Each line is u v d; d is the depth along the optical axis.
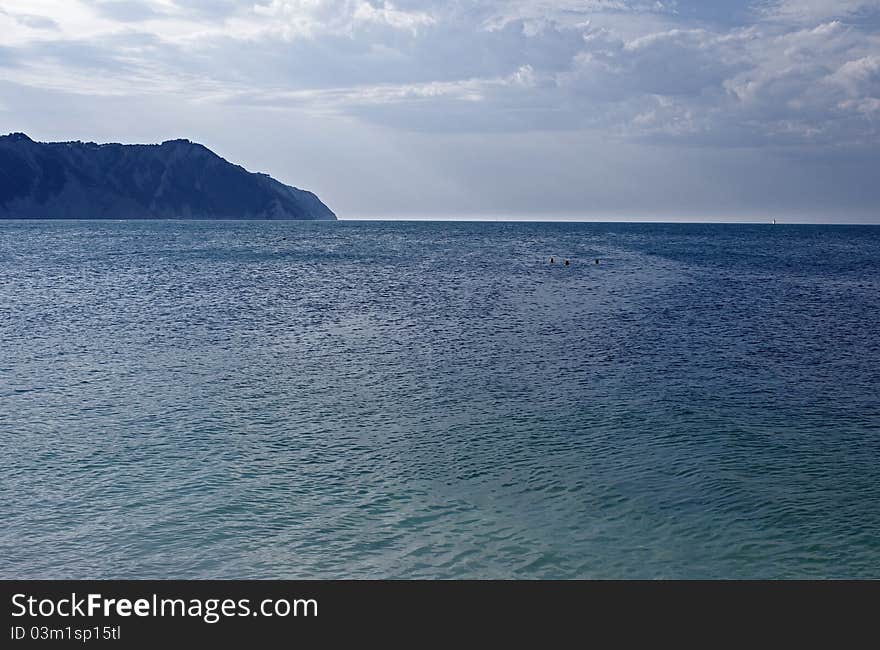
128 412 21.67
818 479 16.61
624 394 24.36
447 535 13.70
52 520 14.09
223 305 46.56
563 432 20.09
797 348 33.12
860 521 14.41
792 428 20.64
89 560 12.65
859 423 21.20
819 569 12.67
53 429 19.88
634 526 14.16
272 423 20.72
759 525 14.25
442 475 16.75
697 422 21.12
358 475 16.70
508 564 12.72
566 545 13.39
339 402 23.11
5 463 17.12
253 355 30.53
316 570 12.46
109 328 37.12
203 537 13.48
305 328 37.97
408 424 20.77
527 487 16.06
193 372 27.12
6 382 25.17
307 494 15.52
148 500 15.07
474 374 27.22
